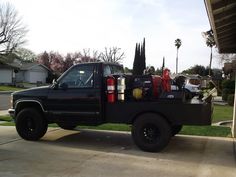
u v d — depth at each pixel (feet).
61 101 20.71
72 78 20.70
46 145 20.45
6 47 131.03
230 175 15.10
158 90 19.16
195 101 19.42
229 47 31.58
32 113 21.42
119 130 25.91
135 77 19.66
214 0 17.80
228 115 39.91
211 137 23.67
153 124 18.70
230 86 70.74
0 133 24.00
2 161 16.69
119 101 19.62
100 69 20.08
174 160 17.42
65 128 25.72
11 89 110.01
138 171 15.44
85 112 20.21
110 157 17.80
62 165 16.16
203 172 15.48
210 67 146.00
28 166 15.90
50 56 177.99
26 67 152.76
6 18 175.42
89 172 15.15
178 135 24.23
